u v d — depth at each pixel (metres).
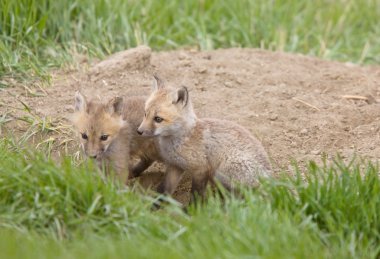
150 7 17.41
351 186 9.89
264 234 8.89
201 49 16.97
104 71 14.39
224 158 11.28
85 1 16.33
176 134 11.30
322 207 9.68
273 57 15.83
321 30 18.78
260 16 18.27
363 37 19.03
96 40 15.75
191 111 11.41
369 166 10.41
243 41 17.80
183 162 11.43
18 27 15.06
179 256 8.53
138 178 12.38
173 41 17.09
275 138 12.74
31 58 14.78
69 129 12.59
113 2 16.69
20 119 12.74
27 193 9.65
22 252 8.54
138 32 16.42
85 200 9.64
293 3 19.12
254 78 14.68
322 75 15.00
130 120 11.52
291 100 13.87
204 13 18.05
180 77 14.54
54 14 15.79
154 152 11.97
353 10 19.94
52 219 9.49
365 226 9.50
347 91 14.38
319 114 13.45
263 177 10.36
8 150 11.42
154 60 15.22
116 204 9.62
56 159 11.95
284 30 17.97
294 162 11.05
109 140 10.87
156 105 11.13
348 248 9.10
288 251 8.66
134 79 14.30
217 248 8.66
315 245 8.97
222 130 11.41
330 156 12.26
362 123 13.33
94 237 9.13
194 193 11.48
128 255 8.47
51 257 8.41
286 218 9.19
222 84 14.39
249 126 12.96
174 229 9.52
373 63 17.91
